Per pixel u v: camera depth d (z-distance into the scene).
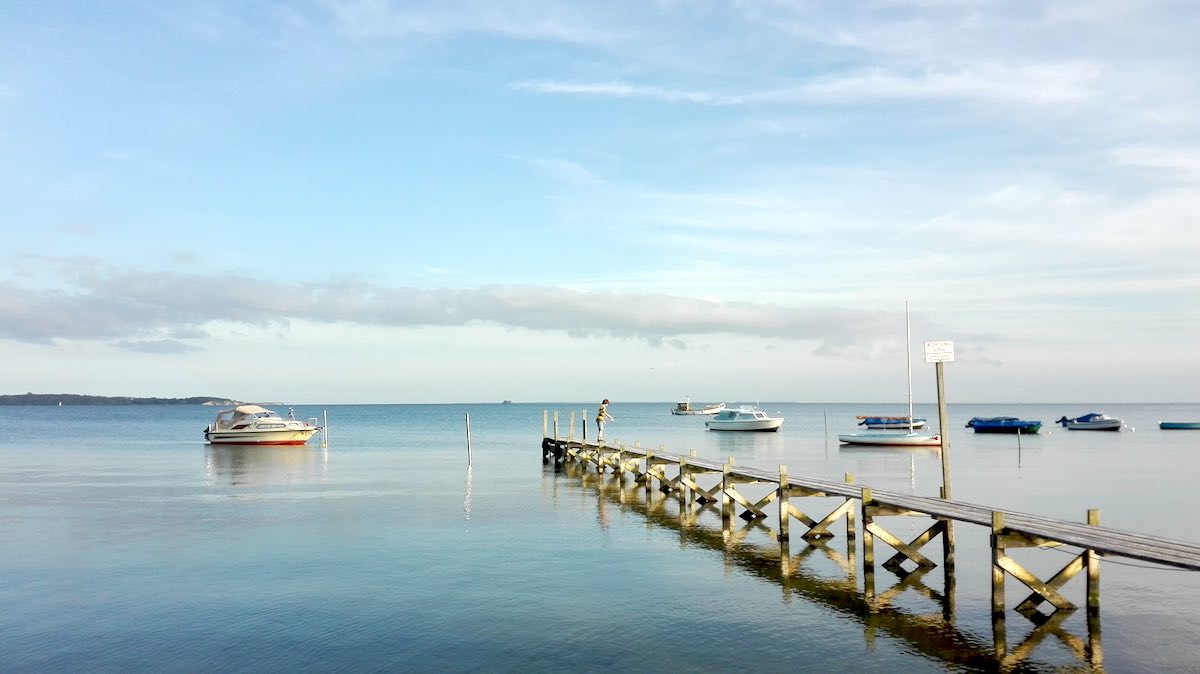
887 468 46.03
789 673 12.38
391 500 32.09
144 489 36.66
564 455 50.47
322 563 20.30
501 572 19.12
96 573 19.52
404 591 17.44
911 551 18.67
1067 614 15.18
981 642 13.77
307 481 39.81
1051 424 122.19
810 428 115.69
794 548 21.94
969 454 57.91
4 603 16.95
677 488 33.84
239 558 21.02
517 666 12.80
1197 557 12.41
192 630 14.94
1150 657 12.98
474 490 35.62
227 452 62.66
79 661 13.40
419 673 12.58
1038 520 16.38
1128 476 40.84
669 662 12.91
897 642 13.80
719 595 16.92
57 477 42.69
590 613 15.64
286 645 14.02
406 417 192.00
